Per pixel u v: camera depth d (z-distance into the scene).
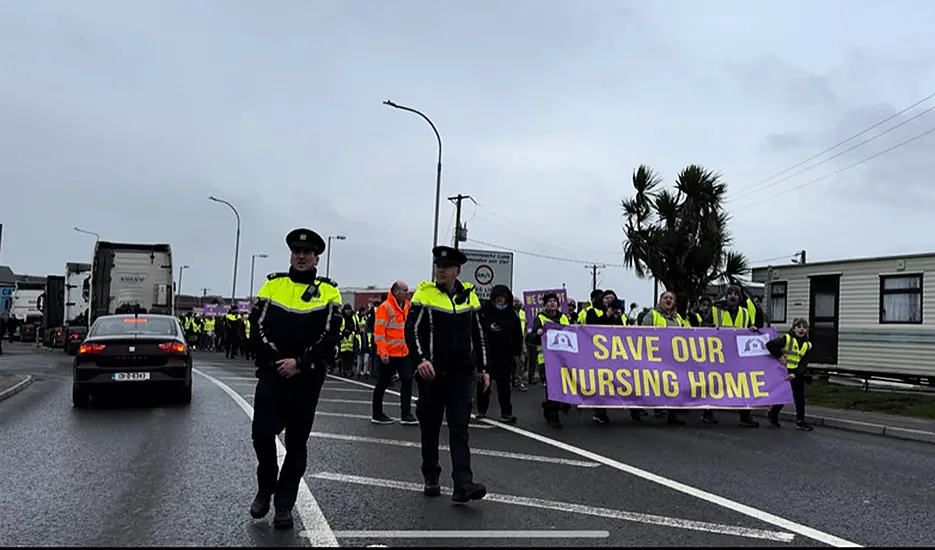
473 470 7.79
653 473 7.77
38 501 6.23
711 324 12.77
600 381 11.65
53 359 28.03
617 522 5.85
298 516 5.85
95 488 6.71
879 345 19.33
